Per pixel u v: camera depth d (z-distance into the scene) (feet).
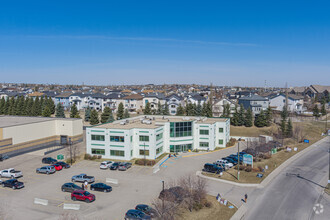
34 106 393.29
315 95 529.86
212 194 133.18
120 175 161.17
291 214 112.98
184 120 228.43
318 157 203.92
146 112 372.38
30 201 124.06
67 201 124.47
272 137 260.62
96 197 128.98
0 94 549.13
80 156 202.69
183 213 112.57
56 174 162.50
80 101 495.82
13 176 153.79
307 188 142.31
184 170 171.94
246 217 109.91
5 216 108.88
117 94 495.41
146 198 127.54
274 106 432.66
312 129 303.07
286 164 185.78
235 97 571.28
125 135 190.39
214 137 229.04
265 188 141.69
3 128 195.00
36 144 225.76
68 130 243.81
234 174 163.73
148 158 195.72
